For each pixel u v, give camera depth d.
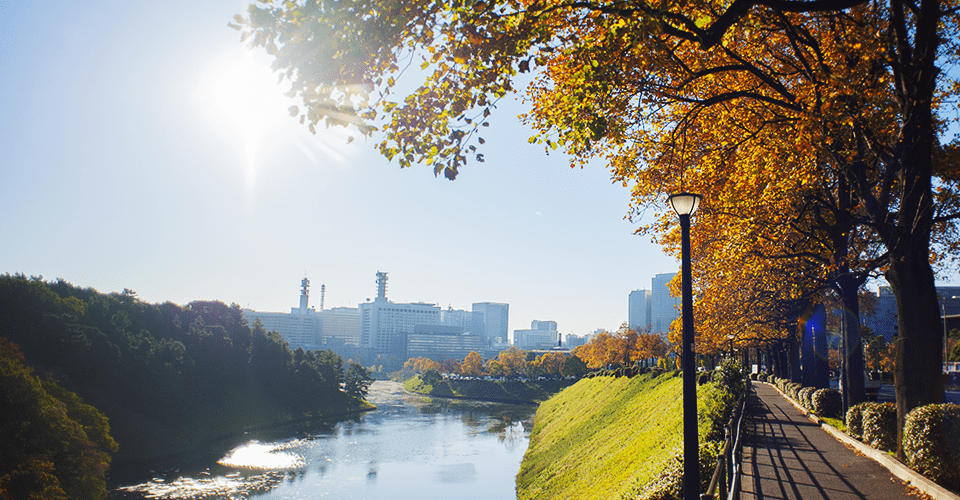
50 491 33.69
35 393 36.53
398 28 8.23
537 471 44.00
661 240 22.94
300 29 8.19
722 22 10.20
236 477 50.91
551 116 12.84
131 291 98.50
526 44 9.50
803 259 21.69
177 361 81.94
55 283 86.25
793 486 12.16
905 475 11.95
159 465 56.47
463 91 9.15
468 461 56.84
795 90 14.47
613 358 111.94
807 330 32.78
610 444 34.69
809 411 26.83
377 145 9.38
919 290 12.37
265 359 106.62
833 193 20.72
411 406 125.19
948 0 13.07
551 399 111.88
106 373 67.56
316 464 56.47
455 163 9.08
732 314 26.27
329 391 118.44
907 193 12.33
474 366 177.38
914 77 11.98
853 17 13.30
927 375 12.19
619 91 12.47
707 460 12.67
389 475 50.97
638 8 9.56
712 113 15.88
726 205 17.22
